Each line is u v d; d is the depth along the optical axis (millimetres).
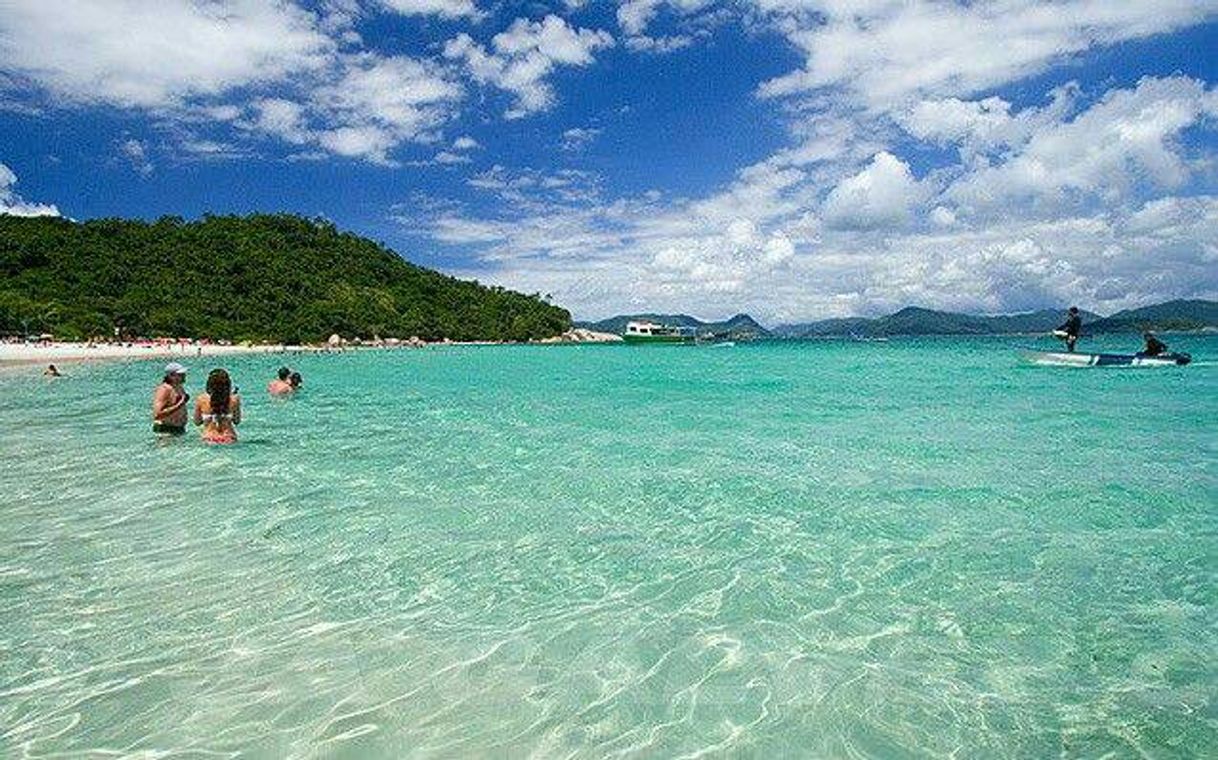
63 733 3883
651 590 5953
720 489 9352
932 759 3658
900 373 34188
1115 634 5043
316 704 4184
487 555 6805
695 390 25422
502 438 13812
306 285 114688
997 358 52781
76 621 5281
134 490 9305
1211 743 3764
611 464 11070
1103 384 25062
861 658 4750
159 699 4227
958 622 5270
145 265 102188
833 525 7684
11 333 73312
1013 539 7137
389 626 5250
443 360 59625
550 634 5133
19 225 103812
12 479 9930
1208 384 24594
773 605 5621
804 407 19094
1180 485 9297
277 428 15367
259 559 6648
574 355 72625
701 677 4520
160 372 37719
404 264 153125
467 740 3834
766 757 3686
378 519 7992
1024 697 4242
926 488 9266
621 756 3701
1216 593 5730
